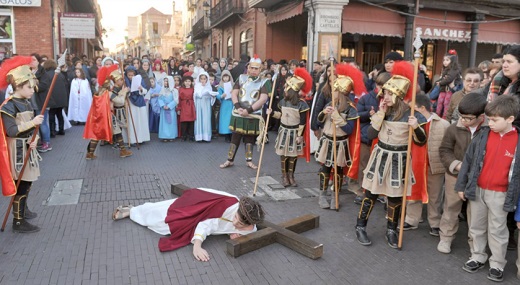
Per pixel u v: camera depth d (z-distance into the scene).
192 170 7.26
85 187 6.20
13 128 4.21
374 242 4.49
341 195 6.04
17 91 4.33
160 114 9.84
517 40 16.88
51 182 6.41
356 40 15.23
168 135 9.84
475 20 15.54
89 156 7.93
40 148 8.50
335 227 4.88
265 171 7.27
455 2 15.04
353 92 5.37
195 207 4.29
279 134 6.31
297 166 7.64
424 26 15.09
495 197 3.63
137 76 9.23
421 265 4.00
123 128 9.02
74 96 11.94
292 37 17.44
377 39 18.11
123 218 4.95
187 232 4.24
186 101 9.77
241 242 4.08
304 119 6.18
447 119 5.73
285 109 6.21
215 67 13.33
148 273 3.75
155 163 7.74
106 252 4.12
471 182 3.74
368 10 14.07
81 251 4.14
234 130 7.37
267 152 8.85
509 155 3.55
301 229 4.69
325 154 5.39
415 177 4.33
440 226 4.36
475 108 3.83
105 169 7.24
